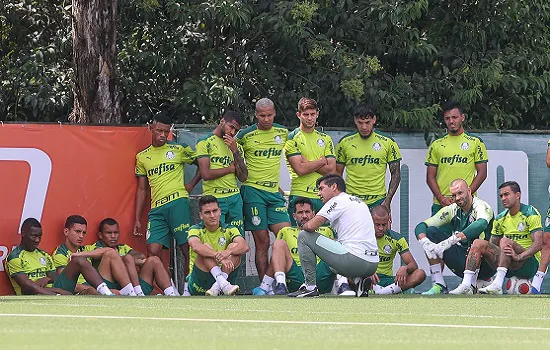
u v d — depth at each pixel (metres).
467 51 50.72
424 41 49.09
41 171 38.34
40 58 49.94
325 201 32.41
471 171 41.59
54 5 52.12
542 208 43.88
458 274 38.50
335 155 40.66
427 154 42.12
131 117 51.81
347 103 48.28
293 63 50.16
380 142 40.62
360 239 32.00
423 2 47.75
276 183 39.28
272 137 39.25
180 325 19.95
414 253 42.66
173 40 49.94
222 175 38.47
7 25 51.88
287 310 25.09
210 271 35.19
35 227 36.66
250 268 40.00
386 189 41.59
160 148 39.16
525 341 17.39
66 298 31.05
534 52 52.72
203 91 48.34
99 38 44.50
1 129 37.94
